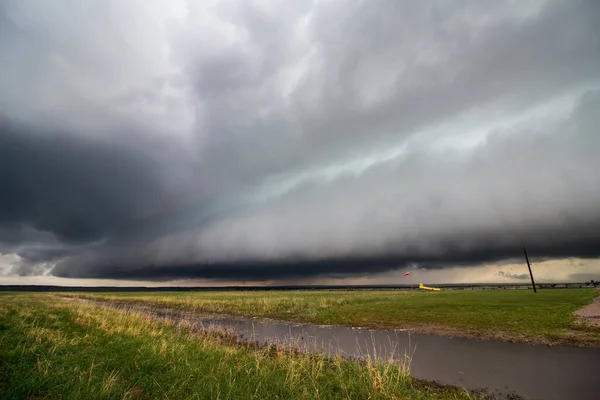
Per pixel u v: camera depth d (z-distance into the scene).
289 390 8.63
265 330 22.70
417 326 22.77
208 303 44.94
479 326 21.52
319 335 20.33
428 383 10.41
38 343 11.65
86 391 7.59
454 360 13.52
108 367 9.74
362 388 9.03
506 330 19.80
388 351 15.38
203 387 8.47
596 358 13.41
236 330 22.58
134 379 8.99
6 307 23.89
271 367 10.98
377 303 41.94
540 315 24.73
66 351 11.14
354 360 12.72
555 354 14.23
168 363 10.60
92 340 13.42
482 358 13.77
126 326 18.00
